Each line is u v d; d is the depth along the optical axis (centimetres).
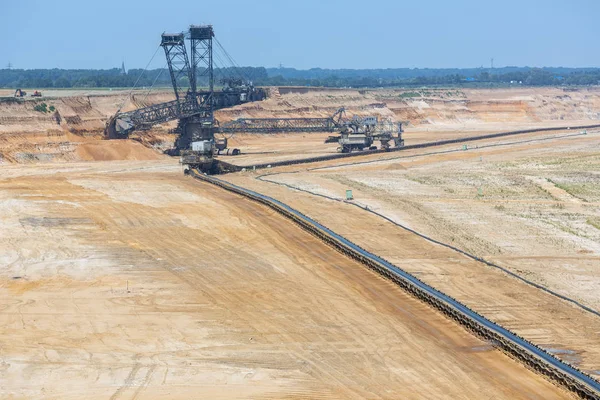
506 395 4781
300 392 4850
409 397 4766
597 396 4591
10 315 6250
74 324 6056
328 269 7512
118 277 7275
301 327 5966
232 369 5203
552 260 8112
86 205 10769
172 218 9925
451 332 5822
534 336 5734
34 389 4922
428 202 11550
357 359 5350
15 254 8075
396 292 6769
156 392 4878
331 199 11319
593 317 6184
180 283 7088
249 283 7081
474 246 8644
